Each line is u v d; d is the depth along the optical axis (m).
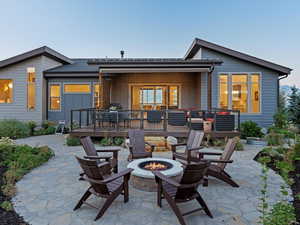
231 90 10.48
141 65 8.86
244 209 2.96
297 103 10.41
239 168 4.97
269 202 3.16
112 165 4.11
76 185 3.85
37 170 4.74
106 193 2.86
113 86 12.36
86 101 12.16
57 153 6.48
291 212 2.29
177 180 3.62
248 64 10.45
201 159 4.21
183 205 3.08
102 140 7.82
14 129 9.67
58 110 12.27
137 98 12.34
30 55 11.43
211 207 3.03
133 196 3.39
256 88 10.55
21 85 11.79
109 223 2.59
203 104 10.40
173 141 7.31
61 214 2.81
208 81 9.80
